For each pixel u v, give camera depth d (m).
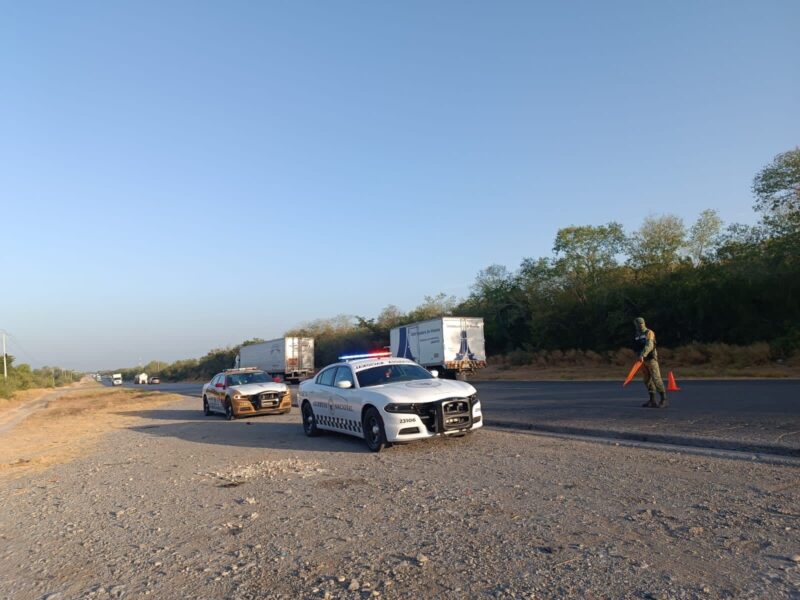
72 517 7.37
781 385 17.92
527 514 5.95
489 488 7.09
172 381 131.38
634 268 40.31
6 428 23.38
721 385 19.14
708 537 5.00
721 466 7.47
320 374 13.09
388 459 9.52
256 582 4.71
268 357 50.16
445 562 4.83
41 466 11.71
